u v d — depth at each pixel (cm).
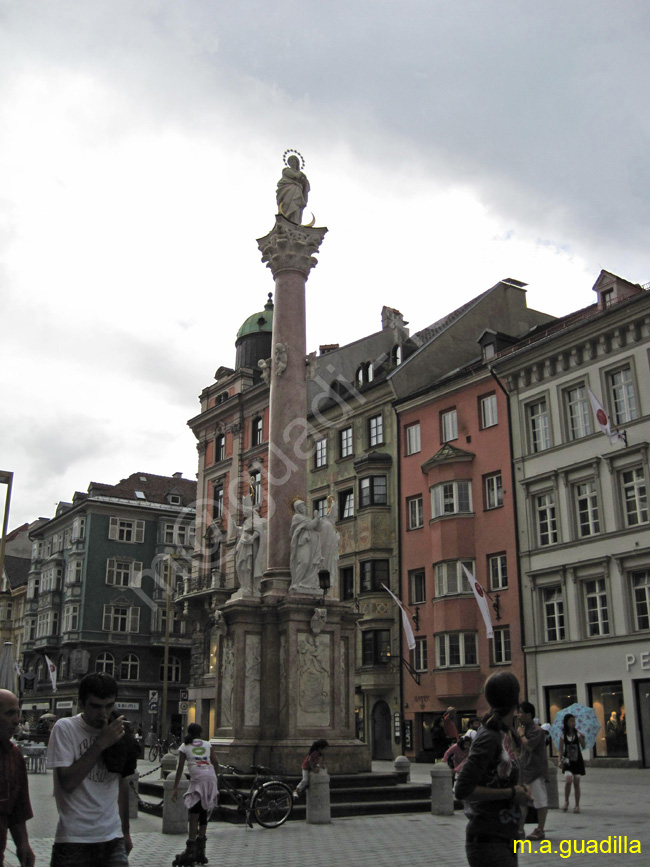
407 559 3953
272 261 2242
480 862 548
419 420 4066
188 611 4925
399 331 5028
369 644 3972
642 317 3111
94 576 6469
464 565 3653
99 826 566
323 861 1112
